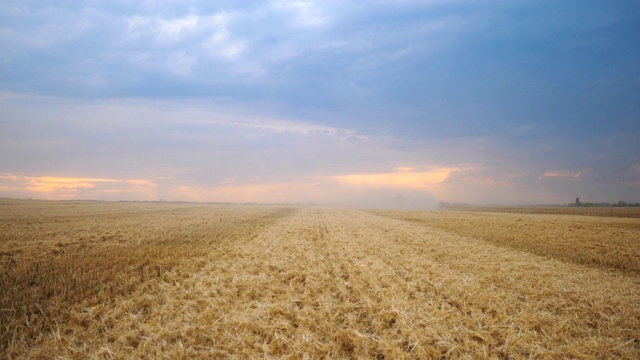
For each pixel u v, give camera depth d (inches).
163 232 843.4
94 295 334.3
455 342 248.1
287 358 224.1
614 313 313.4
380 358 237.0
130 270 436.5
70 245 613.6
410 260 529.0
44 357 221.9
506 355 239.1
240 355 228.4
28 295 326.6
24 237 689.6
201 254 559.8
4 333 243.1
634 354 239.3
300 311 304.3
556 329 271.9
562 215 1851.6
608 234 925.2
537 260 555.5
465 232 962.1
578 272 473.7
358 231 962.1
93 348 235.5
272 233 885.2
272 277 415.8
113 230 846.5
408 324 275.4
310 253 583.5
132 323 274.8
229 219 1346.0
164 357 223.3
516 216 1728.6
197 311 305.4
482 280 412.2
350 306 315.9
